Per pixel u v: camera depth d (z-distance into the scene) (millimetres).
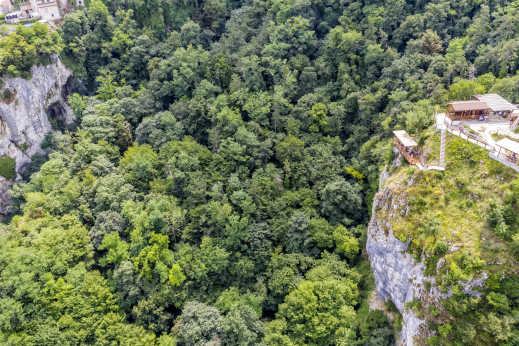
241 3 145500
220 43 126312
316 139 103312
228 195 91688
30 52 104688
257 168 98562
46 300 70750
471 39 110188
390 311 70062
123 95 117250
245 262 82625
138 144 105750
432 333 57750
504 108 71188
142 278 77750
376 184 87062
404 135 74375
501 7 114250
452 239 58469
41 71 108688
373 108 102312
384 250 70625
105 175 94000
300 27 118125
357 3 122125
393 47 116625
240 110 109688
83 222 87000
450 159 65875
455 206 61688
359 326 71250
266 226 87562
